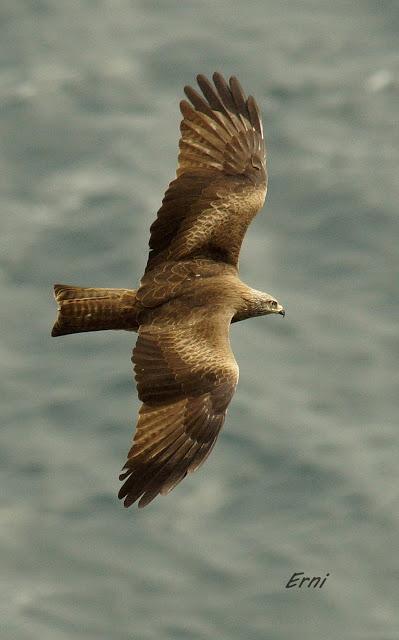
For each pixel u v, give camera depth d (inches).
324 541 1449.3
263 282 1715.1
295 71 2070.6
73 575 1419.8
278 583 1406.3
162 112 1994.3
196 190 735.1
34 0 2209.6
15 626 1368.1
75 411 1582.2
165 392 650.8
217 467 1518.2
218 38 2119.8
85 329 679.1
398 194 1859.0
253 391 1588.3
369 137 1967.3
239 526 1462.8
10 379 1619.1
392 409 1584.6
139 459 638.5
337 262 1756.9
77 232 1796.3
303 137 1957.4
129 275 1736.0
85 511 1482.5
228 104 765.3
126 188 1859.0
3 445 1549.0
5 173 1893.5
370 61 2094.0
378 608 1385.3
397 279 1737.2
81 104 2007.9
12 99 2016.5
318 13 2178.9
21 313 1696.6
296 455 1524.4
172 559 1430.9
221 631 1363.2
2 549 1445.6
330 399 1593.3
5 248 1775.3
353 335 1664.6
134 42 2119.8
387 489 1496.1
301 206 1834.4
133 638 1358.3
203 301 682.8
